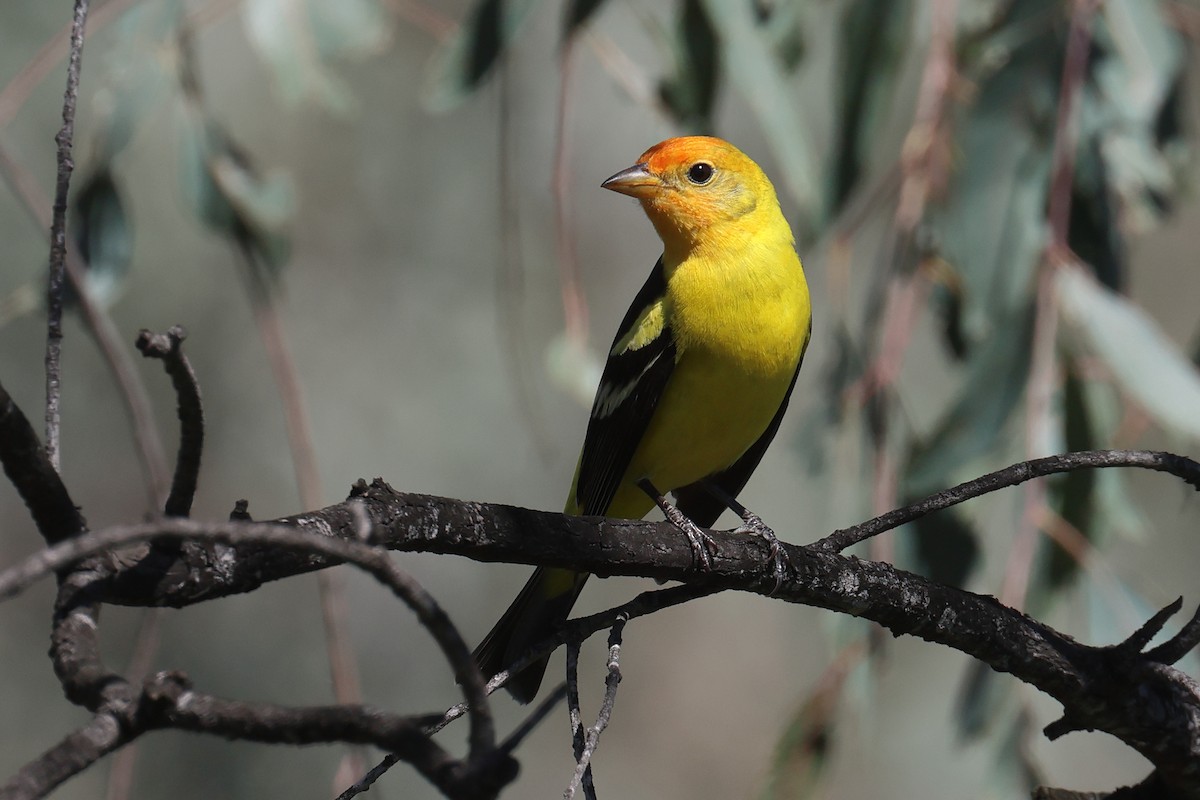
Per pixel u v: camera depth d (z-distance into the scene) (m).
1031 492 9.10
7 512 17.25
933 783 16.23
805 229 9.95
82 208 10.22
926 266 10.06
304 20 10.26
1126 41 9.71
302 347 17.27
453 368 17.44
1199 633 6.23
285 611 16.86
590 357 10.00
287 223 10.71
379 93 17.20
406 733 3.19
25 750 15.77
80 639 3.68
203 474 16.77
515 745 3.51
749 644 20.77
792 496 17.06
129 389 8.40
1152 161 10.36
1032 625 6.38
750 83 9.95
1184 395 8.86
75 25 4.54
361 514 4.15
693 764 20.11
